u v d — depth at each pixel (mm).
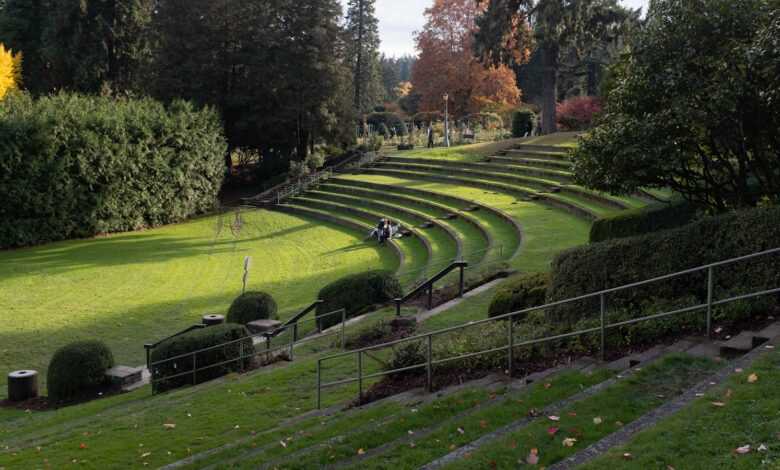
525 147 48406
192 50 54062
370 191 46250
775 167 14602
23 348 20859
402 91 124688
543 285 14070
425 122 77750
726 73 12898
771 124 13547
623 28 45562
